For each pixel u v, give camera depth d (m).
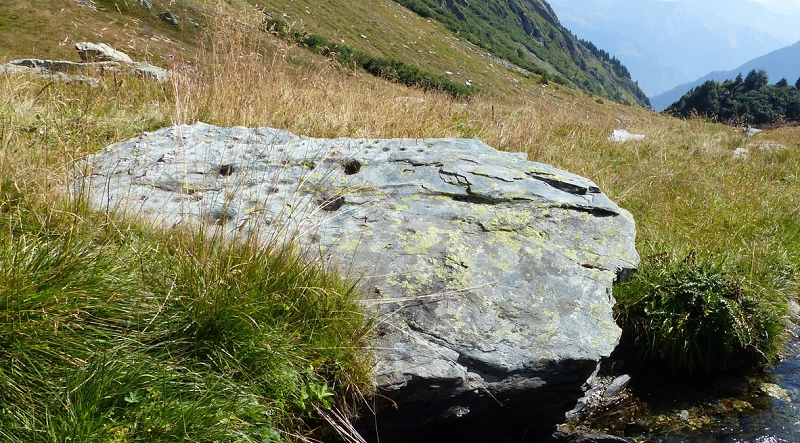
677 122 20.78
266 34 8.34
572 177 5.54
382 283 3.99
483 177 5.30
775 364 5.56
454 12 134.25
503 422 4.11
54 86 7.41
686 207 8.45
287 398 3.37
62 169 4.36
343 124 7.70
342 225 4.59
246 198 4.82
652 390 5.12
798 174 11.33
